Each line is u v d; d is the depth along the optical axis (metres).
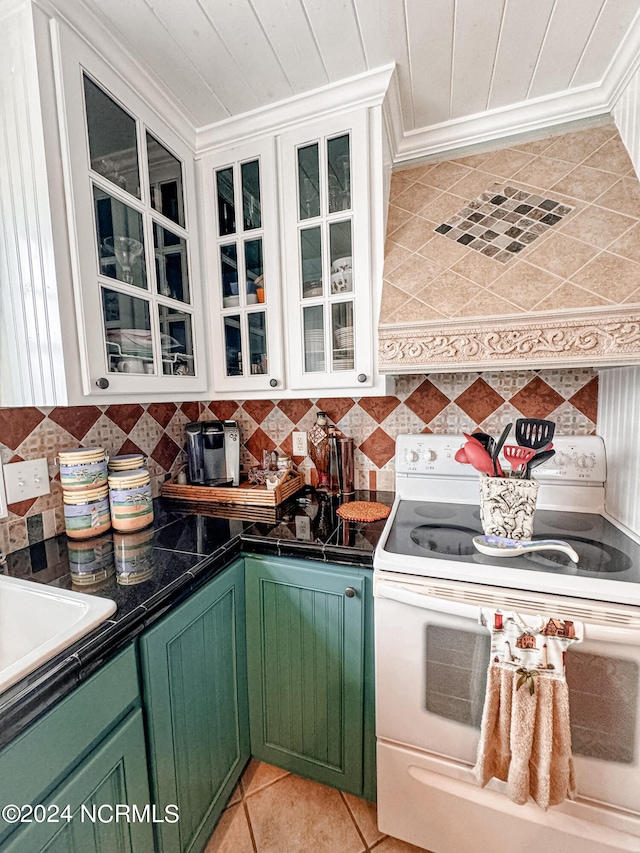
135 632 0.78
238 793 1.26
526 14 0.93
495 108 1.24
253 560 1.18
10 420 1.09
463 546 1.04
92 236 0.94
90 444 1.33
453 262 1.11
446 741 0.95
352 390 1.28
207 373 1.42
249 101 1.22
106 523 1.24
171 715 0.89
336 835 1.14
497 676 0.83
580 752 0.84
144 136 1.11
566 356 0.95
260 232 1.32
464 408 1.49
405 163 1.39
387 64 1.08
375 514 1.31
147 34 0.97
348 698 1.11
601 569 0.88
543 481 1.28
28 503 1.14
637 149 1.03
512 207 1.15
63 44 0.86
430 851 1.07
